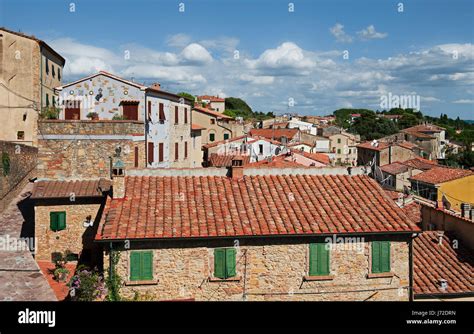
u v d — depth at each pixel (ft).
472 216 81.10
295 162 158.10
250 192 70.28
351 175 76.89
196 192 69.51
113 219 62.34
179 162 146.41
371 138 402.11
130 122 90.68
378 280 65.10
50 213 84.43
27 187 134.21
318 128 372.99
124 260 60.59
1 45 146.30
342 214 66.64
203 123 249.55
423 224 89.51
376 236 64.95
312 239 63.62
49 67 163.94
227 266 62.03
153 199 67.31
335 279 64.18
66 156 89.30
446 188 147.74
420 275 68.08
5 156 115.24
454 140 440.04
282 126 363.35
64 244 84.79
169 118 135.44
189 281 61.46
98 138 89.97
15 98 147.74
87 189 85.81
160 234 60.08
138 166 96.17
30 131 148.97
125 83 114.42
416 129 380.17
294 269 63.46
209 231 61.21
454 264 70.33
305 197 69.97
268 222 63.87
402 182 208.44
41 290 71.82
